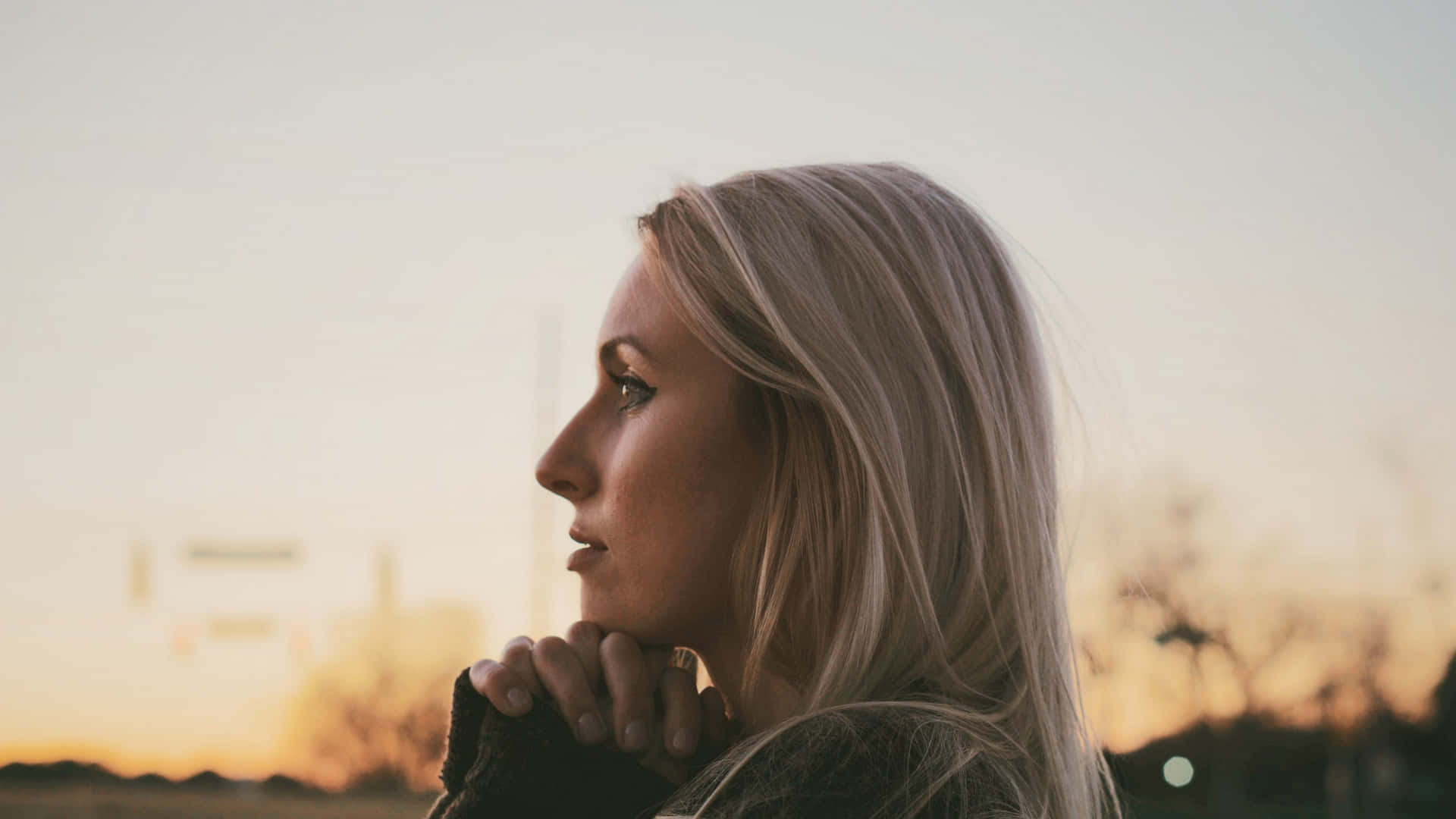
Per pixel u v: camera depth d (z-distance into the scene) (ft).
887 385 4.04
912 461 4.02
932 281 4.25
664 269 4.32
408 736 114.32
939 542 4.03
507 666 4.28
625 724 4.15
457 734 4.43
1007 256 4.71
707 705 4.32
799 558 4.08
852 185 4.42
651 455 4.28
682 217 4.36
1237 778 95.61
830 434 4.09
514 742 4.10
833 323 4.04
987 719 3.78
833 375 3.99
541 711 4.15
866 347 4.06
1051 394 4.74
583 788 4.05
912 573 3.90
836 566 4.01
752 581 4.17
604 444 4.48
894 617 3.88
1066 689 4.24
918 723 3.59
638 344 4.36
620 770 4.09
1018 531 4.14
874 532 3.86
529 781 4.04
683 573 4.25
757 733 4.25
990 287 4.50
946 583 4.03
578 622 4.45
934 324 4.22
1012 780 3.74
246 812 111.14
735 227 4.24
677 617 4.29
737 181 4.45
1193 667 90.68
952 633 3.98
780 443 4.17
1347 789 97.66
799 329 4.04
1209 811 94.38
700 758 4.21
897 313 4.13
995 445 4.15
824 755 3.46
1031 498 4.26
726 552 4.25
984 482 4.15
